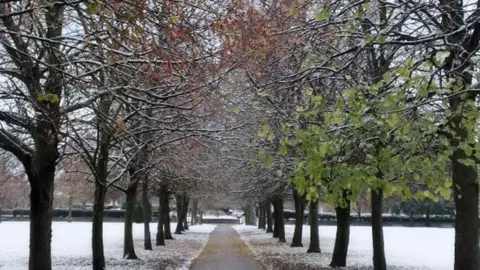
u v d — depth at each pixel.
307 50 7.92
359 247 30.03
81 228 48.25
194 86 9.52
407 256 24.66
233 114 14.10
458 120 6.37
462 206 8.43
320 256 24.42
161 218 32.97
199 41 8.66
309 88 7.76
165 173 23.53
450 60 7.30
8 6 7.65
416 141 5.87
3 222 62.12
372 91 5.96
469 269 8.30
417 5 7.41
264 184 25.91
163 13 6.56
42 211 10.90
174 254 26.05
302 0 7.46
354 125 6.04
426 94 5.64
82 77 8.26
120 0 5.83
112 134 11.16
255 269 20.03
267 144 13.34
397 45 8.27
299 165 6.54
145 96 10.48
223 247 32.38
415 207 60.00
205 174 27.06
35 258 10.78
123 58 8.42
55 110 9.60
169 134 14.81
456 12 7.57
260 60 9.80
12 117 9.31
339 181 6.35
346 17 7.36
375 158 6.11
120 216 73.44
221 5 7.89
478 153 5.95
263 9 9.50
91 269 18.17
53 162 10.87
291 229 53.16
